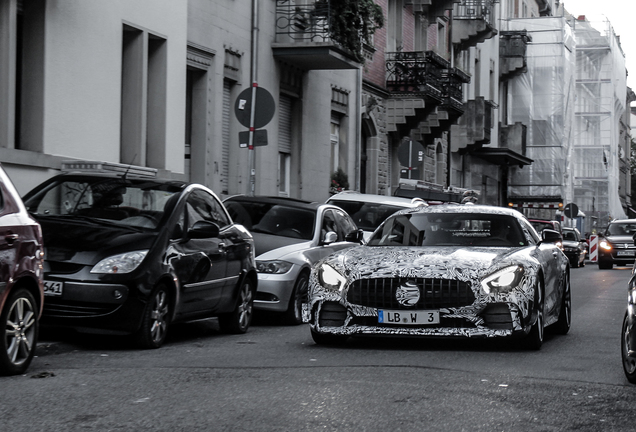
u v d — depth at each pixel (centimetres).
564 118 5962
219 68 2128
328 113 2745
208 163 2098
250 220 1426
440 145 4047
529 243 1110
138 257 945
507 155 4856
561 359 931
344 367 834
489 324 960
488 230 1114
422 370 818
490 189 5269
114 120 1711
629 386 760
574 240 4025
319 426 584
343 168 2912
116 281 922
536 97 5994
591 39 6912
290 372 797
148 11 1822
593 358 947
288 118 2542
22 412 609
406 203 1916
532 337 992
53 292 915
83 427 571
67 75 1568
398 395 691
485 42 5009
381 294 970
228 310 1154
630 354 764
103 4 1669
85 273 920
